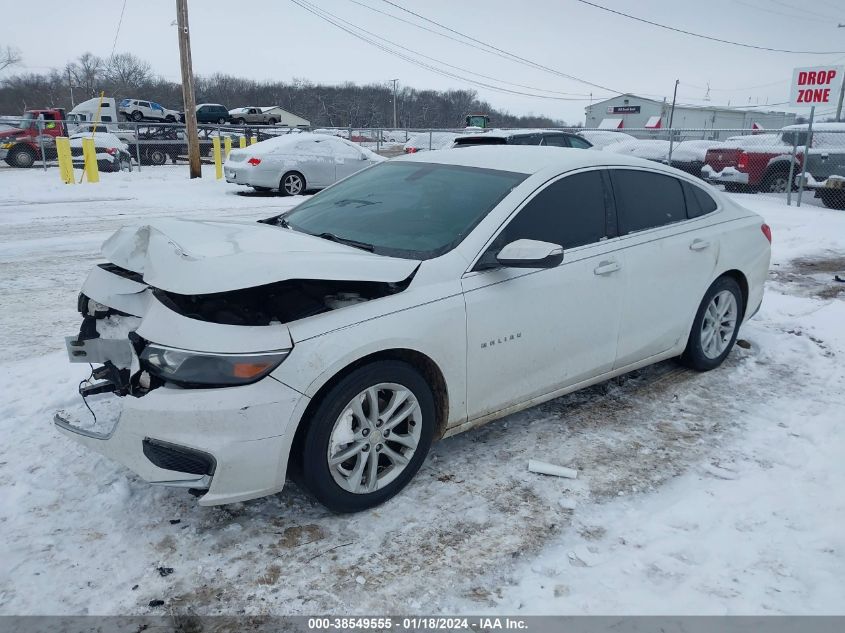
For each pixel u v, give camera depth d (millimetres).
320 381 2684
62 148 17078
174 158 28234
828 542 2799
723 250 4469
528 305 3377
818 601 2465
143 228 3312
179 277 2660
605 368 3906
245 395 2566
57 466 3293
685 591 2520
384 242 3406
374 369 2850
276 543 2781
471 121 40812
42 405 3951
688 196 4453
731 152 15742
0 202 13492
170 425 2555
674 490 3209
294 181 15500
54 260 8062
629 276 3854
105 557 2666
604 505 3086
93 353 3080
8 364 4625
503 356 3330
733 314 4715
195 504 3023
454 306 3092
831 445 3633
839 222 11555
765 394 4332
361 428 2887
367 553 2732
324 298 3092
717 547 2773
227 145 23875
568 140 13883
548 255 3023
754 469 3404
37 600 2422
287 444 2660
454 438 3707
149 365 2648
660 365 4824
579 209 3730
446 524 2932
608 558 2715
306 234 3520
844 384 4488
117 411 3398
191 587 2521
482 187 3633
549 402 4188
